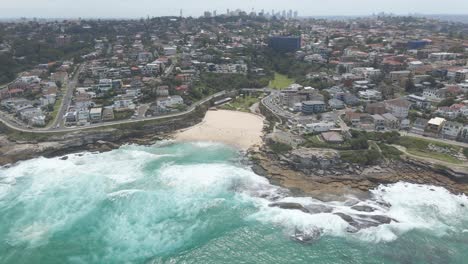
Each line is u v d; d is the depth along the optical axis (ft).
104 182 266.36
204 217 223.10
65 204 236.22
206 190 254.68
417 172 275.59
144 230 210.38
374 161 283.79
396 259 189.57
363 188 259.19
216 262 186.91
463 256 192.03
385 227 213.25
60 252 192.13
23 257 188.85
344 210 227.61
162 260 186.70
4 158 307.58
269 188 257.75
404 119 357.41
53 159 314.14
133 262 184.96
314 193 250.78
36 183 265.75
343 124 365.81
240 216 224.33
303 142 324.19
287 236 206.28
